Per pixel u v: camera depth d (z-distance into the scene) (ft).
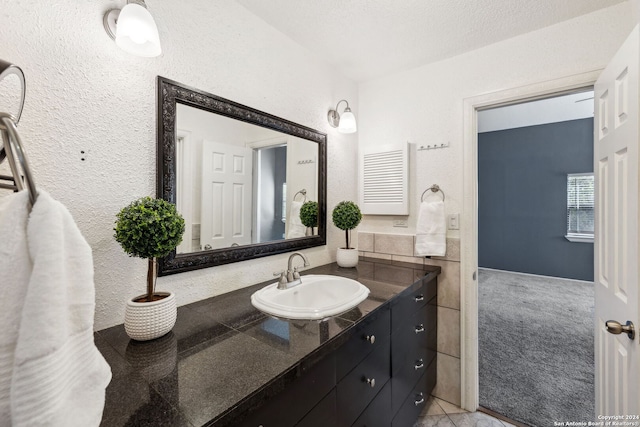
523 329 9.25
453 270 6.05
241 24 4.52
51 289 1.29
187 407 1.91
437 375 6.22
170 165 3.59
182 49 3.76
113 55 3.14
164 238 2.85
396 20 4.95
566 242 14.33
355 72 6.84
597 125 4.33
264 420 2.21
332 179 6.61
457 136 6.05
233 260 4.40
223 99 4.20
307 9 4.66
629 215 3.15
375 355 3.81
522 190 15.42
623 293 3.32
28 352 1.20
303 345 2.76
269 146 5.02
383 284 4.80
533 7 4.62
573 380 6.57
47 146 2.70
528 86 5.29
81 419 1.38
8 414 1.20
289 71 5.41
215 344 2.79
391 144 6.79
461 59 6.01
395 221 6.86
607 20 4.63
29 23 2.60
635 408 2.94
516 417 5.50
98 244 3.06
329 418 2.94
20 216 1.31
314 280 4.80
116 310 3.21
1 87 2.46
